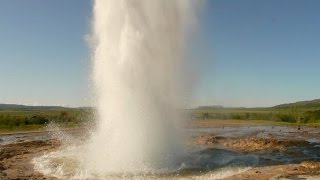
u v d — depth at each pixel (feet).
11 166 72.69
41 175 63.05
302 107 423.64
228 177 59.21
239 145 106.52
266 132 168.55
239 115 291.58
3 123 198.80
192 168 66.64
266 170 65.36
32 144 112.68
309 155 88.22
